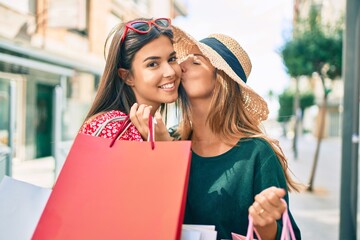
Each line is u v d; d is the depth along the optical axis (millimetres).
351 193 4262
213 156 1563
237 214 1503
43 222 1322
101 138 1345
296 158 17344
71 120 12516
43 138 12070
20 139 10938
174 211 1180
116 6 12992
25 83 10797
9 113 4504
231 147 1549
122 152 1300
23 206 1425
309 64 10375
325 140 34562
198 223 1548
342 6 10375
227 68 1523
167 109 1865
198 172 1560
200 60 1614
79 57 11852
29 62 9844
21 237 1392
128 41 1564
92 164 1325
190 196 1554
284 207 1197
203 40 1700
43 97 11883
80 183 1316
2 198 1453
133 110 1413
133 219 1221
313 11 10633
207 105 1640
